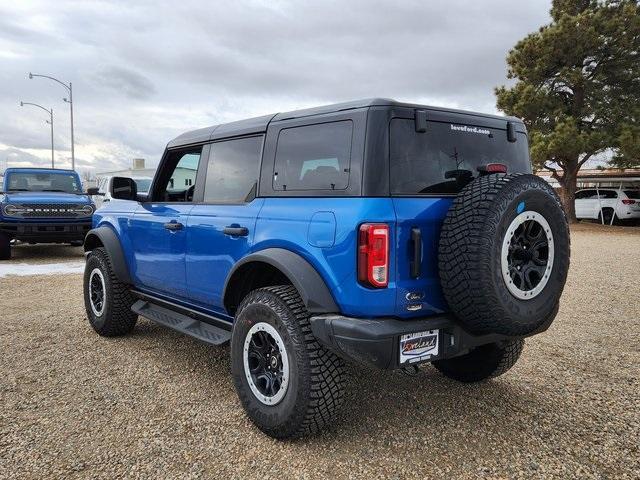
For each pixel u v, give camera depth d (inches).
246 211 133.3
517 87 842.8
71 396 143.0
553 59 816.3
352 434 122.4
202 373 161.5
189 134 167.2
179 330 157.2
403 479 104.4
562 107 815.1
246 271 133.6
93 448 115.0
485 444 118.5
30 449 114.3
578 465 109.9
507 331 107.6
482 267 101.1
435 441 119.6
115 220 195.3
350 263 105.3
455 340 114.3
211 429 124.6
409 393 147.3
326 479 104.2
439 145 119.3
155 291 179.6
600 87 817.5
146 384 152.1
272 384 118.9
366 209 104.7
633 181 1024.2
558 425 128.0
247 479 103.9
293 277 111.4
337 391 112.6
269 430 118.1
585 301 275.7
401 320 109.1
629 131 739.4
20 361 171.3
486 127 130.8
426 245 110.0
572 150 773.3
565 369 168.2
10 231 409.4
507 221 102.9
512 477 105.4
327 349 112.2
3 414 131.5
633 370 167.2
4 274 349.1
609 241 626.8
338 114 116.1
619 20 776.9
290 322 113.2
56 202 422.3
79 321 223.5
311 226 113.7
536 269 109.2
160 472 106.0
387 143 109.4
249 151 140.3
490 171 121.1
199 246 148.6
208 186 153.8
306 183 120.3
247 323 123.7
